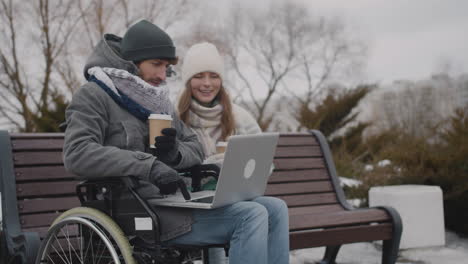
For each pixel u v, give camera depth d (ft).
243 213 7.24
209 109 10.71
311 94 79.92
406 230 13.93
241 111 11.43
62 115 25.79
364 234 11.10
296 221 10.57
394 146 21.34
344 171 24.75
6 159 9.86
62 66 55.42
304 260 13.33
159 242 7.33
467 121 18.12
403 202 13.94
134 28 8.53
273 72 80.48
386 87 74.08
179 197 7.84
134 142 7.97
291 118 40.73
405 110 71.05
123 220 7.72
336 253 12.68
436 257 13.21
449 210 15.96
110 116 7.98
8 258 9.37
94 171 7.36
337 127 37.55
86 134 7.54
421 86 73.36
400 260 12.97
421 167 16.80
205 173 8.70
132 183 7.34
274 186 13.06
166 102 8.62
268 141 7.82
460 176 15.89
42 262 7.95
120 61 8.36
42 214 9.86
